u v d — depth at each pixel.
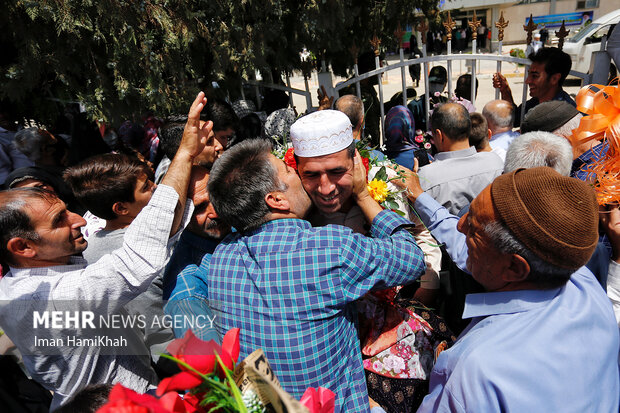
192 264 1.61
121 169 1.72
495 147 2.98
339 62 4.02
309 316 1.26
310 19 2.82
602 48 3.63
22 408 1.36
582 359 1.05
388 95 11.52
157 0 2.17
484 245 1.08
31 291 1.32
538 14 17.69
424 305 1.85
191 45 2.53
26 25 2.00
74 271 1.42
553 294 1.10
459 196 2.31
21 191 1.39
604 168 1.54
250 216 1.34
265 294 1.28
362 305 1.58
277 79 3.91
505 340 1.05
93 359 1.36
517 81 11.63
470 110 3.63
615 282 1.52
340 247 1.26
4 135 3.32
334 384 1.33
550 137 1.74
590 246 0.97
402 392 1.52
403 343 1.55
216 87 3.01
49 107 2.58
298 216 1.40
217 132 2.52
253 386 0.87
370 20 3.47
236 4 2.47
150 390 1.43
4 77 2.07
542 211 0.97
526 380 0.99
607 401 1.08
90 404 1.11
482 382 1.00
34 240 1.36
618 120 1.52
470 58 3.62
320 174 1.33
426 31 3.62
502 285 1.13
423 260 1.42
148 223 1.36
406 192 1.87
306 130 1.28
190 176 1.51
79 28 1.99
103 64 2.21
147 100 2.33
